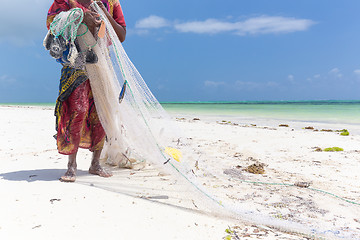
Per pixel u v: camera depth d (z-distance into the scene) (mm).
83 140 3676
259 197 3342
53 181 3334
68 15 3170
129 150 4129
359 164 5109
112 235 2170
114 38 3508
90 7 3398
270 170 4645
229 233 2379
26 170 3857
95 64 3490
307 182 4020
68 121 3398
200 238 2240
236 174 4125
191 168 3275
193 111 25312
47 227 2221
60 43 3266
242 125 11609
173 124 3594
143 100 3600
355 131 10227
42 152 5156
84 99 3441
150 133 3465
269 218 2691
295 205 3172
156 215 2592
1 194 2824
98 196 2934
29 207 2555
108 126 3818
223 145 6715
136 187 3322
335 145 6984
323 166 4961
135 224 2379
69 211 2529
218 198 3033
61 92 3383
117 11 3746
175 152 3326
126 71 3549
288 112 22734
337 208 3125
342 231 2553
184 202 2965
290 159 5453
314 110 25656
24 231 2139
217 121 13875
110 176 3746
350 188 3830
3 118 11672
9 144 5859
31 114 14852
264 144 6984
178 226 2412
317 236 2436
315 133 9102
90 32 3379
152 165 3814
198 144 6766
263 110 26719
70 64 3309
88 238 2102
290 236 2439
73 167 3488
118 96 3756
